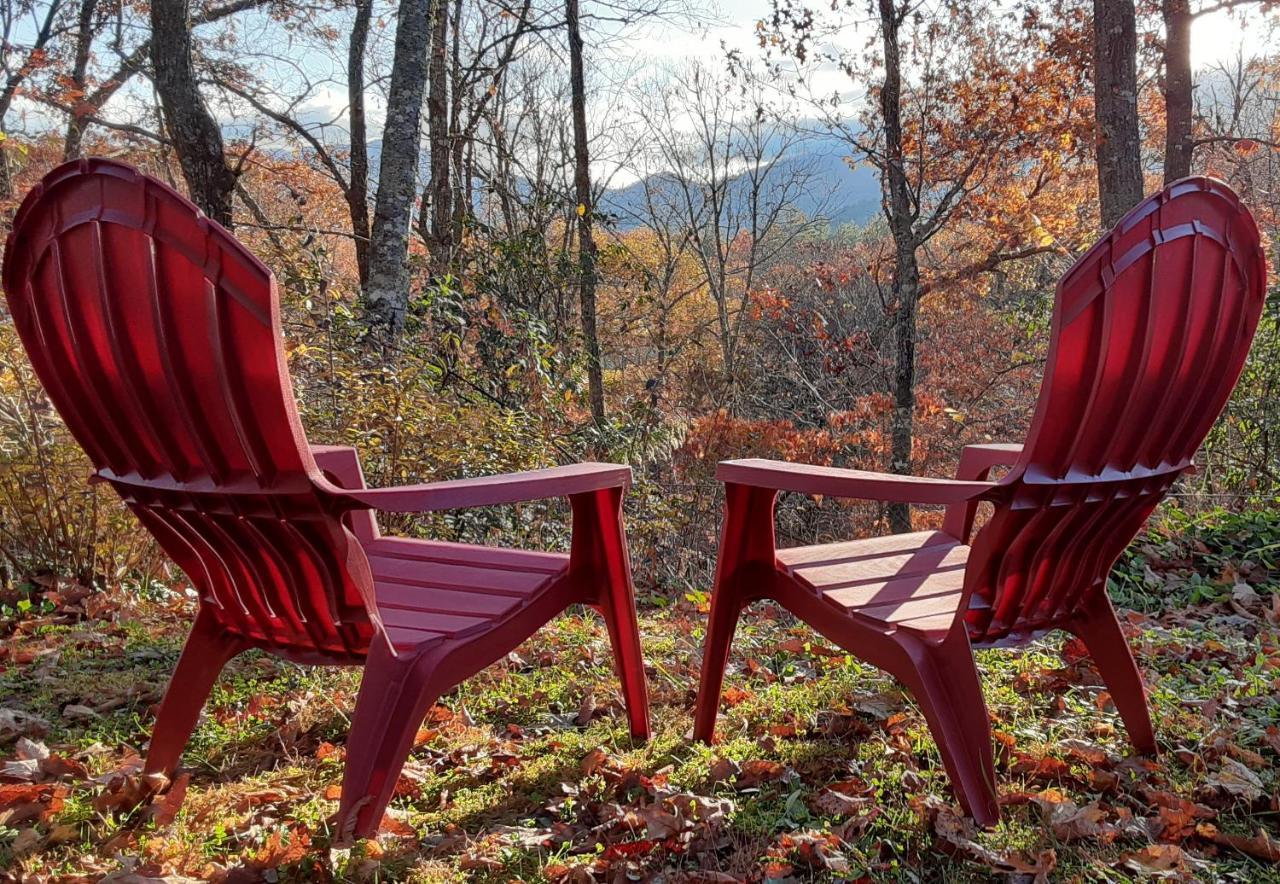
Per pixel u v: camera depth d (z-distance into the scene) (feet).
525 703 8.59
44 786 6.40
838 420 34.94
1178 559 13.75
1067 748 7.02
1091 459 5.59
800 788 6.55
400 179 21.83
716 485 28.96
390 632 5.81
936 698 5.83
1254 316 5.86
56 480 11.78
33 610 11.40
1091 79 34.17
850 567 7.20
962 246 42.19
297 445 4.93
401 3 22.22
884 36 29.89
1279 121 53.72
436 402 15.88
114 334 4.92
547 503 18.57
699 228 56.54
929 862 5.59
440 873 5.52
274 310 4.67
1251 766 6.80
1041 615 6.53
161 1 21.43
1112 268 5.09
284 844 5.75
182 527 5.84
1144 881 5.25
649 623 11.70
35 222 5.00
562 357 24.04
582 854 5.77
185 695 6.54
